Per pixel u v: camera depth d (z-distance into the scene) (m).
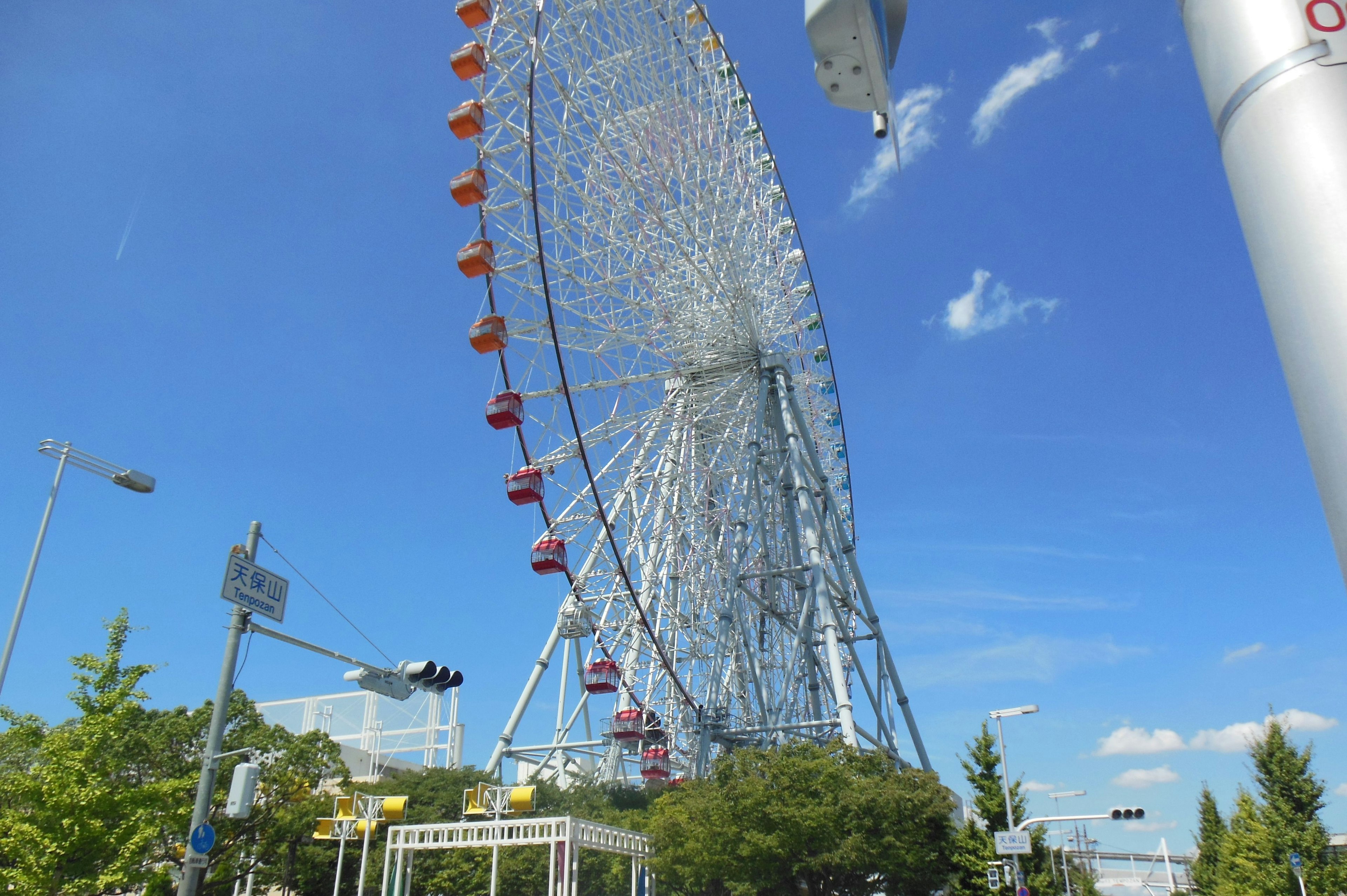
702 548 49.72
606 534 41.59
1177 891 72.75
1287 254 3.79
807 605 48.47
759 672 50.84
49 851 27.33
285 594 21.03
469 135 39.03
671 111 42.25
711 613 50.06
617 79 40.94
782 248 54.69
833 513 55.81
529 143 37.62
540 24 38.28
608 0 40.94
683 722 48.00
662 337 49.03
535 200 37.91
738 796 35.31
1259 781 47.69
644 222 42.00
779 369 52.38
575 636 46.81
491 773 48.41
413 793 53.62
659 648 42.09
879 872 36.88
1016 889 45.44
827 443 61.75
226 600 19.17
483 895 45.03
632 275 43.72
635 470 48.34
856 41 5.59
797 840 34.09
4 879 26.64
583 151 40.62
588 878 43.16
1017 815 52.00
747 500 50.31
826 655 46.69
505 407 42.50
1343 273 3.59
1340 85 3.83
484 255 40.22
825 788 35.47
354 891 49.38
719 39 46.69
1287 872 43.88
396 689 23.11
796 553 51.84
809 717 51.09
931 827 37.56
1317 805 45.84
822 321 58.62
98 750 28.95
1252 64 4.04
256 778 19.36
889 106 6.05
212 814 40.50
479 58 38.62
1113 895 93.69
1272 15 4.02
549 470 44.91
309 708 89.56
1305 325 3.71
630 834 34.41
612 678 44.44
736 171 47.31
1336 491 3.59
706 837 34.38
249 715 44.59
